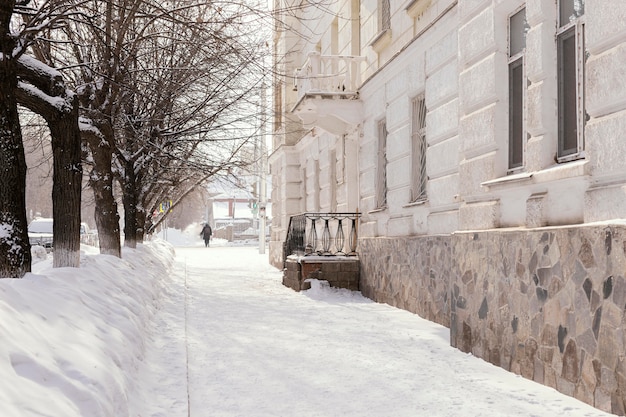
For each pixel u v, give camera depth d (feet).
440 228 30.14
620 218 14.89
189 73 38.22
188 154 47.37
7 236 17.38
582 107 17.58
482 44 22.75
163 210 96.22
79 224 22.36
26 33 20.30
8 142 17.71
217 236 232.12
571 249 16.21
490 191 21.40
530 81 20.30
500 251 20.10
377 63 42.06
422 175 34.35
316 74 44.80
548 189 18.19
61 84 22.02
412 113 35.01
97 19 29.50
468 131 23.73
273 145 77.15
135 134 39.93
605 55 15.72
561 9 18.72
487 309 20.86
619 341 14.10
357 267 43.93
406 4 35.45
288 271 48.21
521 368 18.61
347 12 48.91
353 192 47.52
